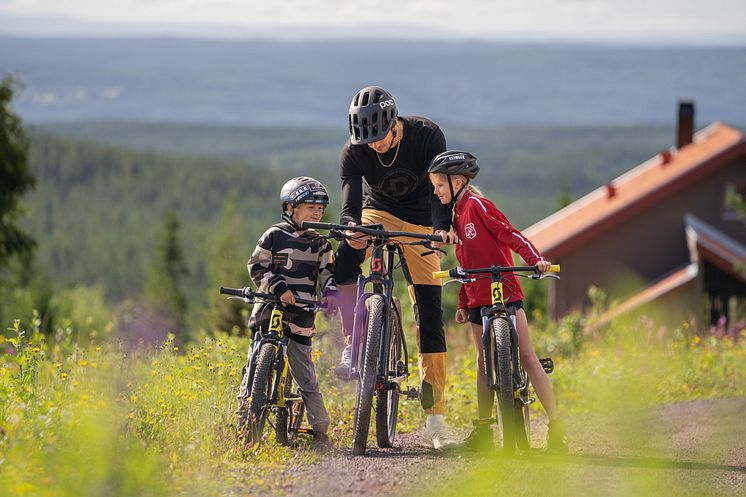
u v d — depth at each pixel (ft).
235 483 35.70
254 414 43.57
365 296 45.47
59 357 58.90
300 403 48.52
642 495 33.78
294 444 46.26
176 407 44.65
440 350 49.70
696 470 39.50
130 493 32.65
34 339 56.59
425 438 49.03
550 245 254.06
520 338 46.26
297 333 47.16
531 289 280.10
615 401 34.06
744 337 113.09
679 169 255.91
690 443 46.83
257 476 37.19
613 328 104.99
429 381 49.39
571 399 68.95
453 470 38.52
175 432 41.55
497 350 43.47
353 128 47.88
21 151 254.27
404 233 45.06
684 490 34.81
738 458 42.73
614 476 37.04
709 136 287.69
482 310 45.34
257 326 47.60
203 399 46.62
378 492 34.19
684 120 290.35
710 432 50.75
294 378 47.52
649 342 100.07
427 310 50.03
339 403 56.65
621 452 44.32
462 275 44.73
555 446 44.98
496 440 51.98
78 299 495.82
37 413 39.06
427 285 50.31
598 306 123.54
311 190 47.01
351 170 50.24
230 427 44.80
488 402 48.16
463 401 63.26
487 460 41.57
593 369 77.66
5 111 249.96
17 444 33.58
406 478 36.73
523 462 41.01
